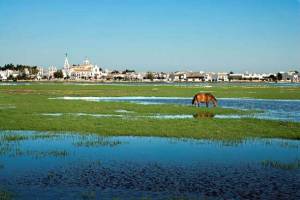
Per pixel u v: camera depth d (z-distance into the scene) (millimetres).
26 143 26938
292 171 19438
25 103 62000
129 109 52031
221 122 37750
